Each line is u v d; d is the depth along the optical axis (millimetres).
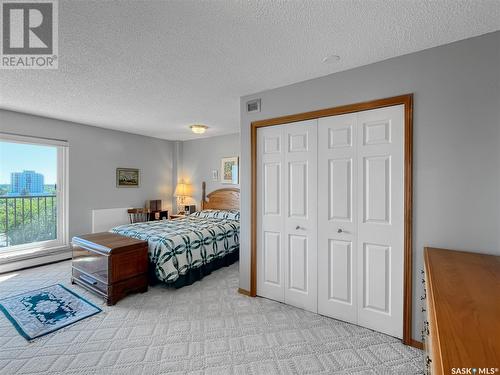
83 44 1804
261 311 2488
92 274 2873
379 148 2096
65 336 2076
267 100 2707
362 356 1834
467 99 1752
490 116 1685
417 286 1921
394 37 1728
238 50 1895
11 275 3443
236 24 1577
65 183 4148
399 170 2010
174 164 5938
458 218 1781
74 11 1451
